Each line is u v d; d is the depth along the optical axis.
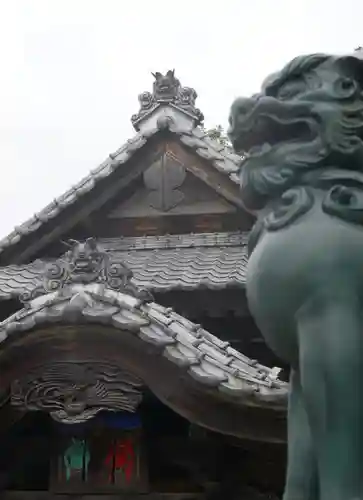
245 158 3.45
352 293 2.91
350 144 3.20
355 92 3.27
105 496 6.25
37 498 6.30
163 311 5.91
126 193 10.40
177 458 6.30
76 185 10.34
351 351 2.82
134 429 6.34
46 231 10.07
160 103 11.20
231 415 5.15
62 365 5.47
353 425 2.80
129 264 9.09
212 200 10.27
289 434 3.22
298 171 3.23
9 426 5.72
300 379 3.00
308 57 3.38
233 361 5.62
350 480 2.77
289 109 3.27
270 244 3.10
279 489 6.02
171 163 10.34
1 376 5.51
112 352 5.40
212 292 8.02
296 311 2.97
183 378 5.13
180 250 9.73
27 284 8.94
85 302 5.41
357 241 2.99
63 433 6.40
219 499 6.19
